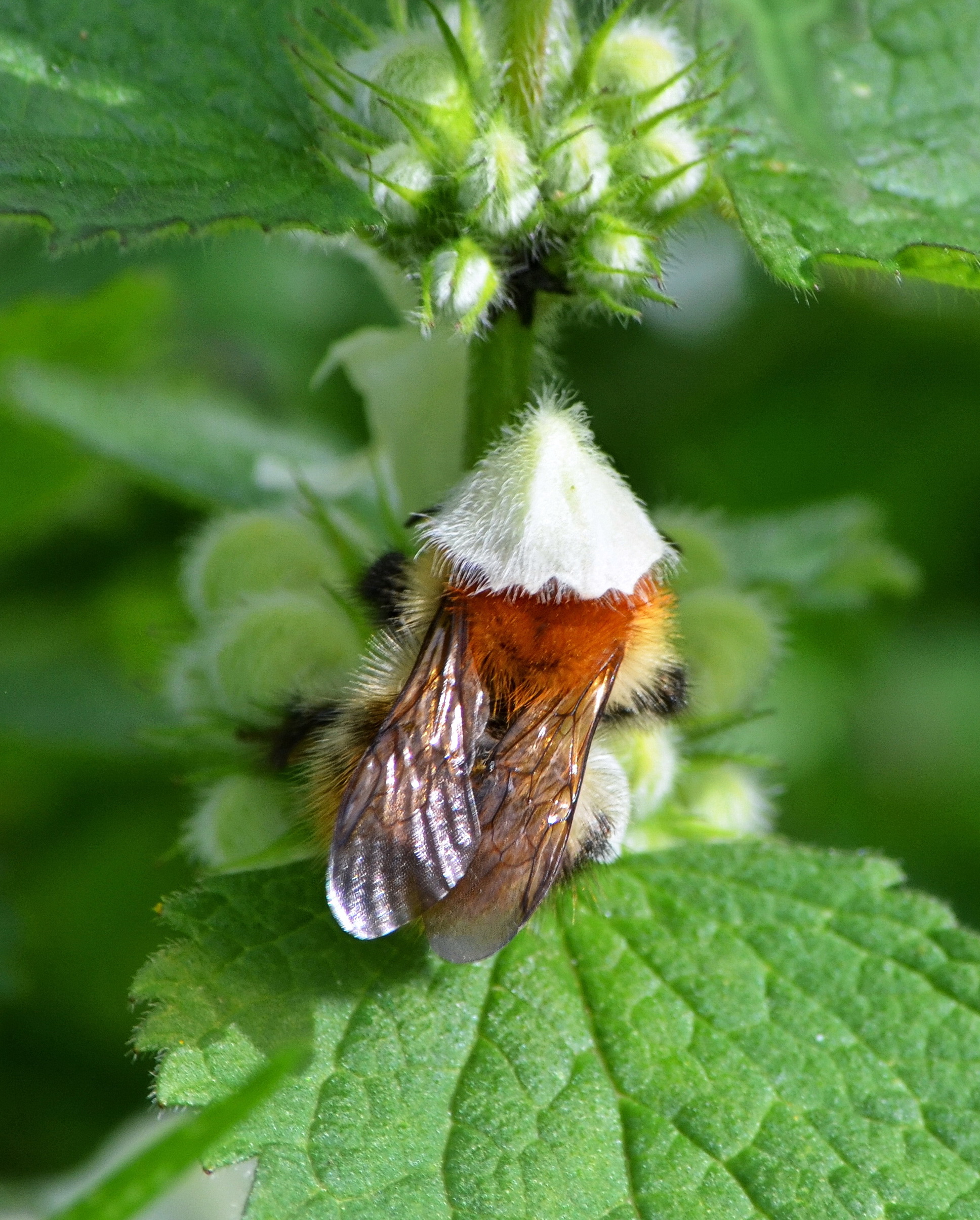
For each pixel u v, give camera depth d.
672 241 0.15
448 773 0.15
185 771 0.18
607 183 0.15
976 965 0.15
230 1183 0.17
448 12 0.15
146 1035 0.15
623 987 0.15
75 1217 0.13
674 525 0.16
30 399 0.18
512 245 0.15
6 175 0.15
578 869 0.15
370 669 0.15
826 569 0.18
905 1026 0.15
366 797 0.15
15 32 0.15
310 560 0.16
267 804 0.15
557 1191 0.14
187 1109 0.14
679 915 0.15
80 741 0.19
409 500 0.16
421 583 0.15
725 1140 0.15
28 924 0.19
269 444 0.18
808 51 0.14
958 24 0.16
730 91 0.15
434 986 0.15
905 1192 0.15
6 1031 0.19
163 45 0.15
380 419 0.16
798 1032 0.15
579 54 0.15
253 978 0.15
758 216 0.15
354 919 0.15
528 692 0.15
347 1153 0.14
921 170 0.15
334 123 0.15
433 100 0.15
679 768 0.16
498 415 0.15
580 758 0.15
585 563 0.15
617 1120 0.15
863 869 0.15
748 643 0.16
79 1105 0.19
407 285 0.15
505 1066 0.15
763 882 0.15
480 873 0.15
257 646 0.15
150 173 0.15
